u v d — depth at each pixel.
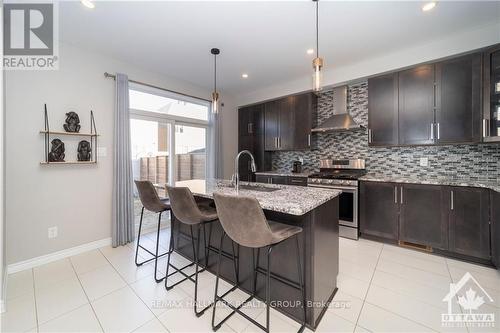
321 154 4.23
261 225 1.32
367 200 3.13
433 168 3.14
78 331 1.57
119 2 2.03
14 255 2.33
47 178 2.54
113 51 2.93
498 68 2.38
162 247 3.00
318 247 1.65
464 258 2.53
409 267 2.39
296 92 4.11
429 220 2.70
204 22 2.34
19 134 2.36
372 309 1.76
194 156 4.40
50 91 2.55
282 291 1.74
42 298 1.91
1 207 1.77
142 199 2.38
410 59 2.91
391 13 2.20
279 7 2.11
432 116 2.81
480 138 2.49
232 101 5.12
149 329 1.59
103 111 2.99
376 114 3.24
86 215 2.85
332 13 2.20
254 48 2.89
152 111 3.70
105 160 3.01
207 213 2.03
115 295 1.96
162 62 3.28
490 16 2.27
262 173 4.34
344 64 3.39
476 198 2.42
